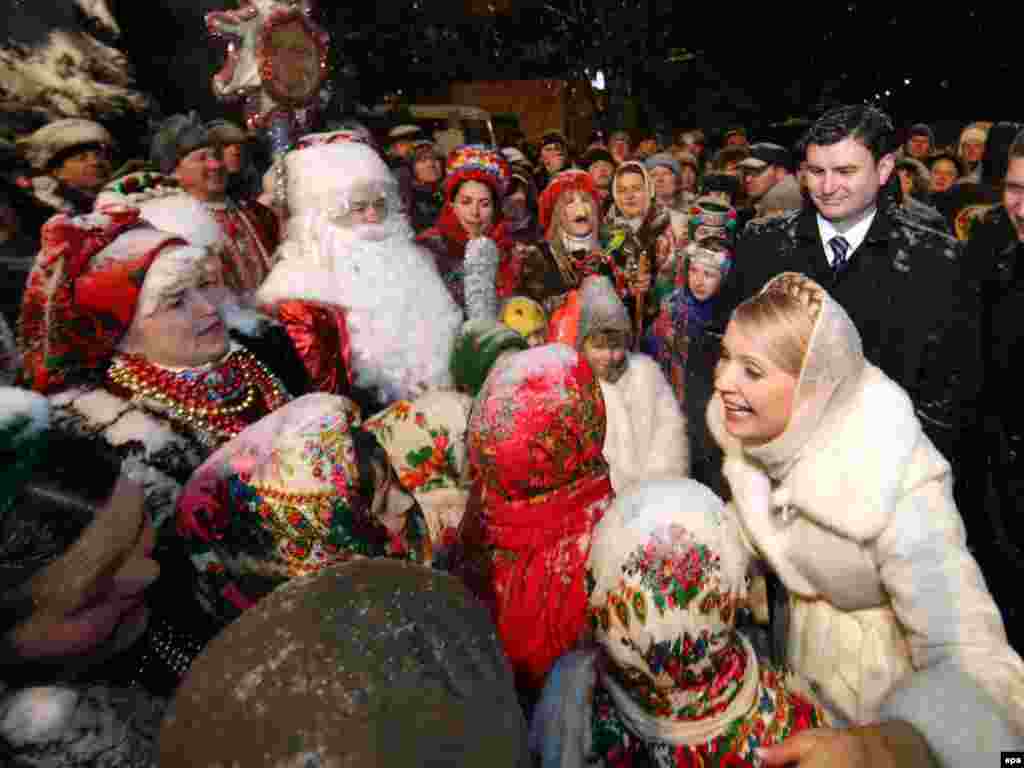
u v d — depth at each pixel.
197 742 0.51
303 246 2.38
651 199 4.66
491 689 0.57
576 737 1.01
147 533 0.85
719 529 0.95
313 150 2.45
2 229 3.34
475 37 13.33
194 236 2.09
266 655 0.53
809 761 0.91
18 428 0.74
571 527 1.21
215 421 1.46
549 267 3.81
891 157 2.20
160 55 6.39
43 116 4.70
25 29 4.91
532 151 8.28
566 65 14.02
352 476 1.07
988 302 2.09
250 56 3.13
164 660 1.02
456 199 3.40
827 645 1.33
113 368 1.41
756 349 1.18
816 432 1.22
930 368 2.15
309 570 1.06
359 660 0.52
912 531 1.16
